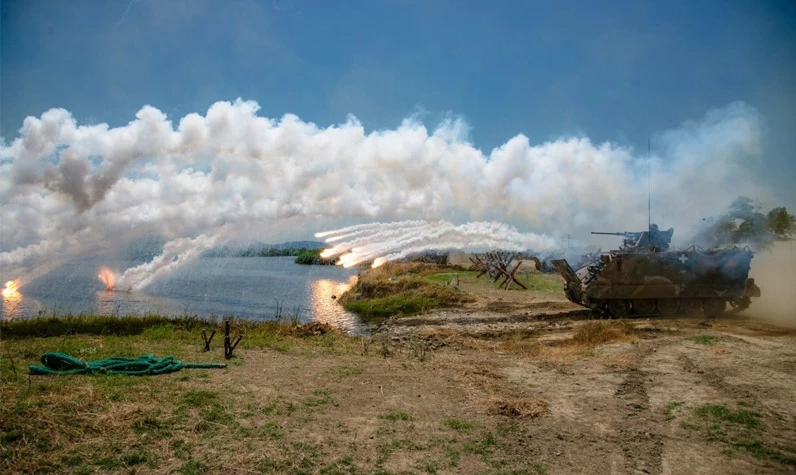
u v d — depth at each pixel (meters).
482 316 26.27
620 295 24.48
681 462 7.23
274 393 9.61
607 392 10.70
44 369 10.16
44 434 6.96
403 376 11.44
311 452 7.03
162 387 9.54
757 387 10.73
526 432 8.26
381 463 6.84
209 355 13.19
